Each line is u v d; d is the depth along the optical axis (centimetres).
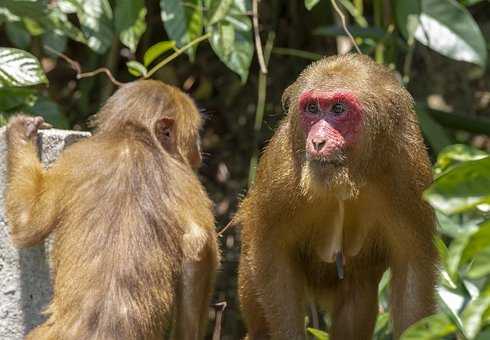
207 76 2342
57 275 1216
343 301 1484
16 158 1283
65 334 1170
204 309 1291
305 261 1449
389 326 1588
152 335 1200
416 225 1335
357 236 1384
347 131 1293
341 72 1311
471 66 2266
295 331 1401
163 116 1327
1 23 1767
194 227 1244
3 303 1310
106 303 1177
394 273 1377
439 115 2002
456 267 1064
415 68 2289
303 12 2308
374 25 2028
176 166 1289
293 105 1330
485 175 1050
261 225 1378
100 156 1263
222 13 1608
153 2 2258
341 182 1284
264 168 1384
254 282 1412
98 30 1684
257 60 2336
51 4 1733
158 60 2277
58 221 1246
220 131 2356
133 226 1219
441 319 1188
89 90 2178
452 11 1767
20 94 1602
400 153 1317
